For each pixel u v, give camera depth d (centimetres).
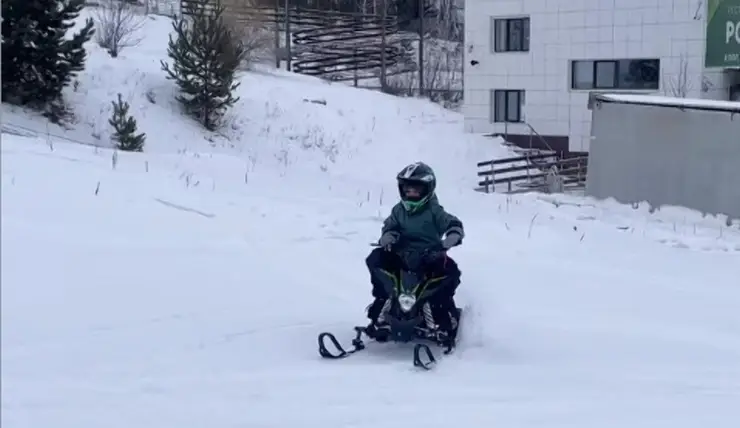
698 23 3034
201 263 871
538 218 1444
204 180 1291
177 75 2691
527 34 3384
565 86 3288
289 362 686
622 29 3167
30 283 731
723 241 1370
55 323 683
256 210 1120
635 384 657
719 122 1714
